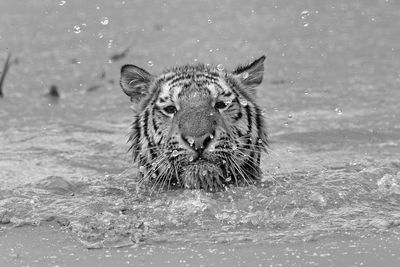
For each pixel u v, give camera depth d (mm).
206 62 19844
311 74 18734
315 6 26281
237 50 21078
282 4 26844
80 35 23266
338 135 13875
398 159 12000
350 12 25188
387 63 19438
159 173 10523
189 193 9906
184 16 25562
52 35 23375
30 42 22594
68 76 19297
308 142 13492
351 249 7996
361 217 9047
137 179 11117
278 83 18078
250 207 9367
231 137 10344
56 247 8297
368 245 8102
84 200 9953
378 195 9844
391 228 8648
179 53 20891
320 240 8289
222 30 23438
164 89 10859
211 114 10242
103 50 21594
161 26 24141
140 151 10867
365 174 10711
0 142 13859
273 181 10672
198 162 10031
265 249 8047
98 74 19328
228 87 10812
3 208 9539
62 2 13914
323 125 14625
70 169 12102
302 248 8055
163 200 9836
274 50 21016
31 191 10492
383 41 21578
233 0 27828
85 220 9070
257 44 21688
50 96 17500
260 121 11008
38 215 9336
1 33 23688
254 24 24109
